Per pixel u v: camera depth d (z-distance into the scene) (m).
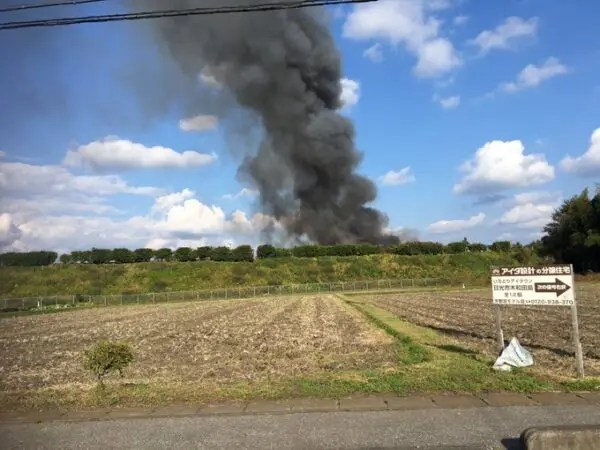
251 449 6.33
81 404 8.70
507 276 11.22
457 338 18.20
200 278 84.75
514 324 22.72
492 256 98.19
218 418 7.60
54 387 10.87
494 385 9.04
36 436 7.10
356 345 17.78
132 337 24.25
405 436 6.57
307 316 32.97
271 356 15.97
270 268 90.88
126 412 8.12
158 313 43.22
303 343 19.11
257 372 12.71
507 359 10.77
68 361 17.23
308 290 73.62
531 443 5.73
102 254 90.94
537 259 85.69
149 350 18.86
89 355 9.76
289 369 13.00
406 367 11.34
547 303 10.38
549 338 17.41
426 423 7.05
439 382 9.33
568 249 75.56
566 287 10.06
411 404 8.02
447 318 27.03
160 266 89.12
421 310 33.19
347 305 42.50
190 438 6.79
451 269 92.00
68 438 6.97
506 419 7.12
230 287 79.50
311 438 6.61
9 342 24.86
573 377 9.70
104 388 9.59
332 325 26.12
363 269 91.25
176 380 11.56
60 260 90.00
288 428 7.03
